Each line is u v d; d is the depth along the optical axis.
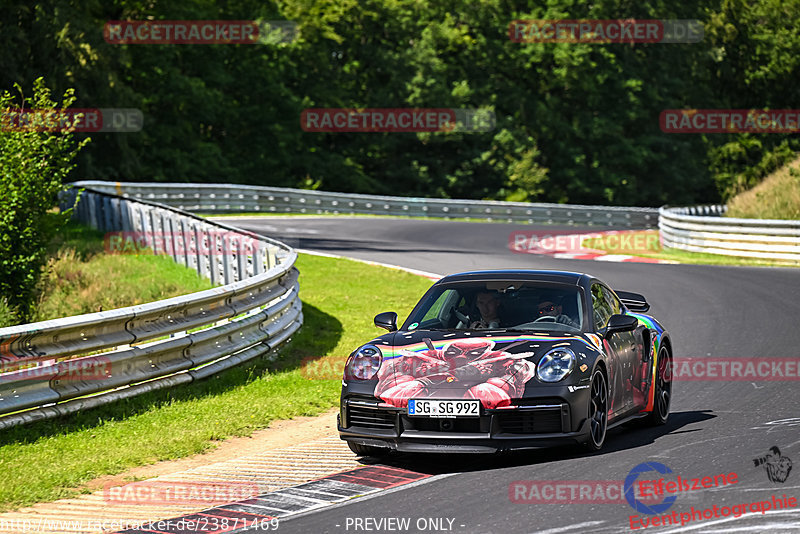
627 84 165.88
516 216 110.62
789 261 61.34
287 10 149.12
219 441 21.59
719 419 21.67
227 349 27.86
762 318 37.91
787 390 24.80
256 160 146.12
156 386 24.66
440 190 157.12
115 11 131.00
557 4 168.00
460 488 16.14
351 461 18.89
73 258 49.22
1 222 36.12
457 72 168.88
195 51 139.50
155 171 129.38
